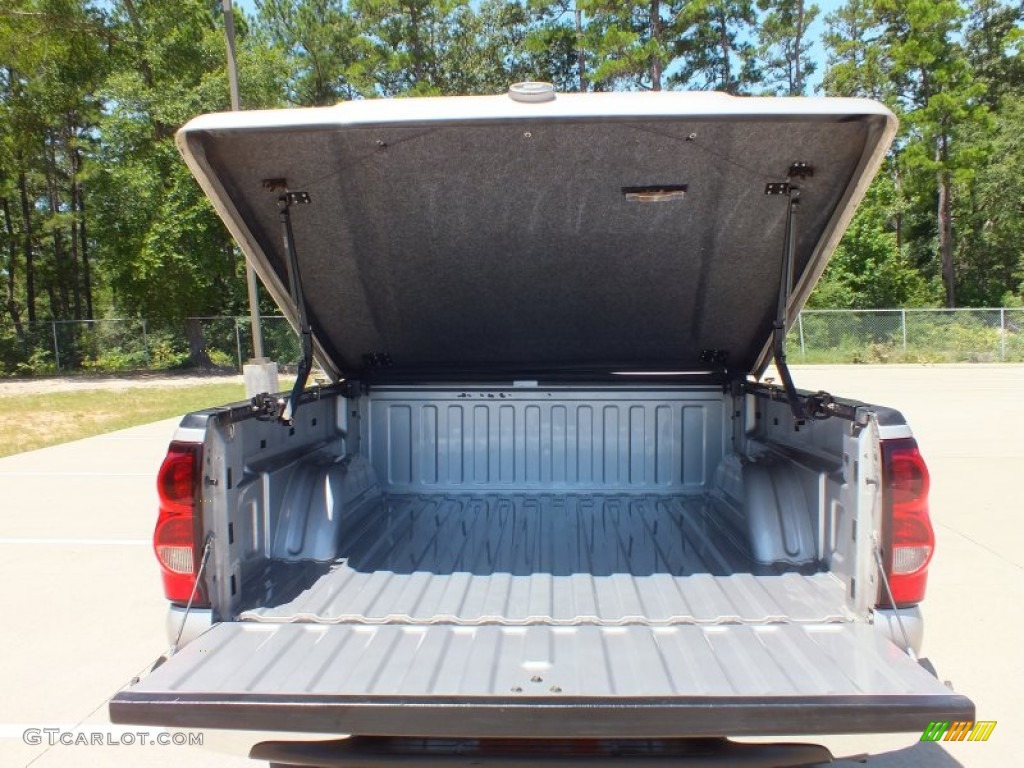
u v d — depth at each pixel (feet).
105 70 84.58
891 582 7.72
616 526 11.75
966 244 130.72
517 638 7.83
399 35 129.49
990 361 82.43
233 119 7.98
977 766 10.12
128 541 20.56
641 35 123.03
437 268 10.86
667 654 7.37
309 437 11.51
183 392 67.97
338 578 9.57
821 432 9.51
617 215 9.86
